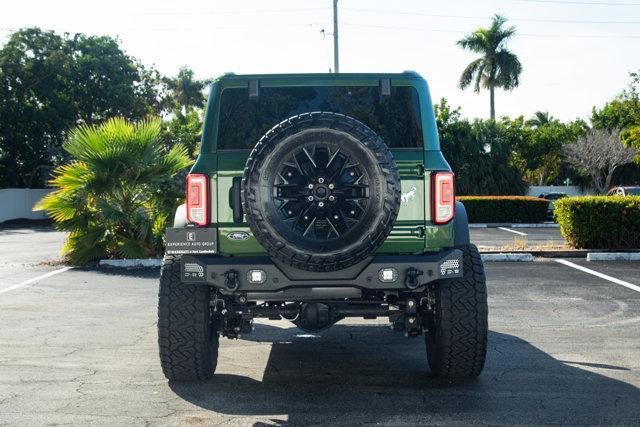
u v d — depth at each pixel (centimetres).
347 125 477
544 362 648
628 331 800
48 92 4612
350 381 583
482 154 5094
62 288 1189
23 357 678
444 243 527
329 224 484
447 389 555
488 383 571
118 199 1561
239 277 504
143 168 1544
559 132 6334
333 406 508
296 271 503
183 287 541
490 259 1552
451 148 5000
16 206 4225
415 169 528
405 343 745
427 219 527
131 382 580
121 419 479
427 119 565
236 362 656
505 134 5312
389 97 573
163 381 582
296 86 571
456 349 541
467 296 534
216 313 573
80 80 4881
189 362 548
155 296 1097
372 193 476
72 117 4766
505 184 5100
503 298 1041
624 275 1288
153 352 701
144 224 1520
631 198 1656
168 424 468
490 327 827
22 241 2505
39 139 4619
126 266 1509
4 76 4525
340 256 475
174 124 4378
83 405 513
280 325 852
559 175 6322
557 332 795
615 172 5728
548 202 3022
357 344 741
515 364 640
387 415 486
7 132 4497
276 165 478
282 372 616
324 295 512
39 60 4631
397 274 506
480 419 475
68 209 1524
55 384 575
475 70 6091
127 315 927
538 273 1318
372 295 564
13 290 1166
